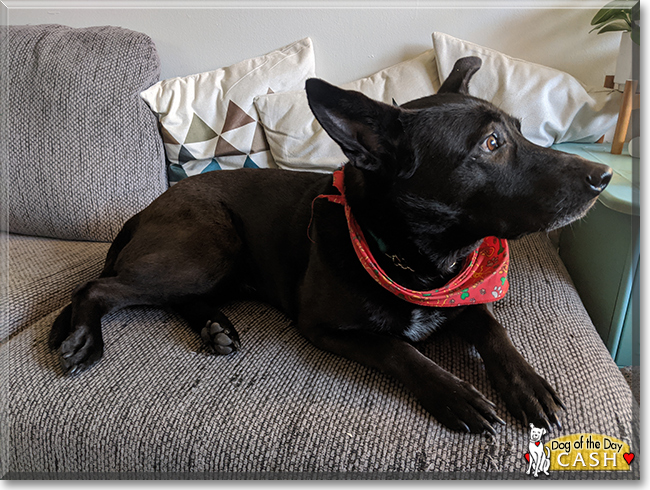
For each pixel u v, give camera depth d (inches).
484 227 44.6
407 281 48.4
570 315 50.9
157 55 79.7
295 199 58.0
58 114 75.0
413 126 42.7
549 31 72.2
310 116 71.7
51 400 44.4
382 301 47.0
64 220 76.7
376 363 45.2
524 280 57.5
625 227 53.9
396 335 49.8
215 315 54.1
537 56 73.9
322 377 45.9
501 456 36.9
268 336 53.2
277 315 58.3
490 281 46.9
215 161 76.7
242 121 74.0
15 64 76.0
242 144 74.2
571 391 41.3
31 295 61.8
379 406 41.9
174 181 80.0
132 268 54.4
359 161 42.8
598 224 60.5
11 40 77.3
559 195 41.3
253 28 79.6
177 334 53.7
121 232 65.2
